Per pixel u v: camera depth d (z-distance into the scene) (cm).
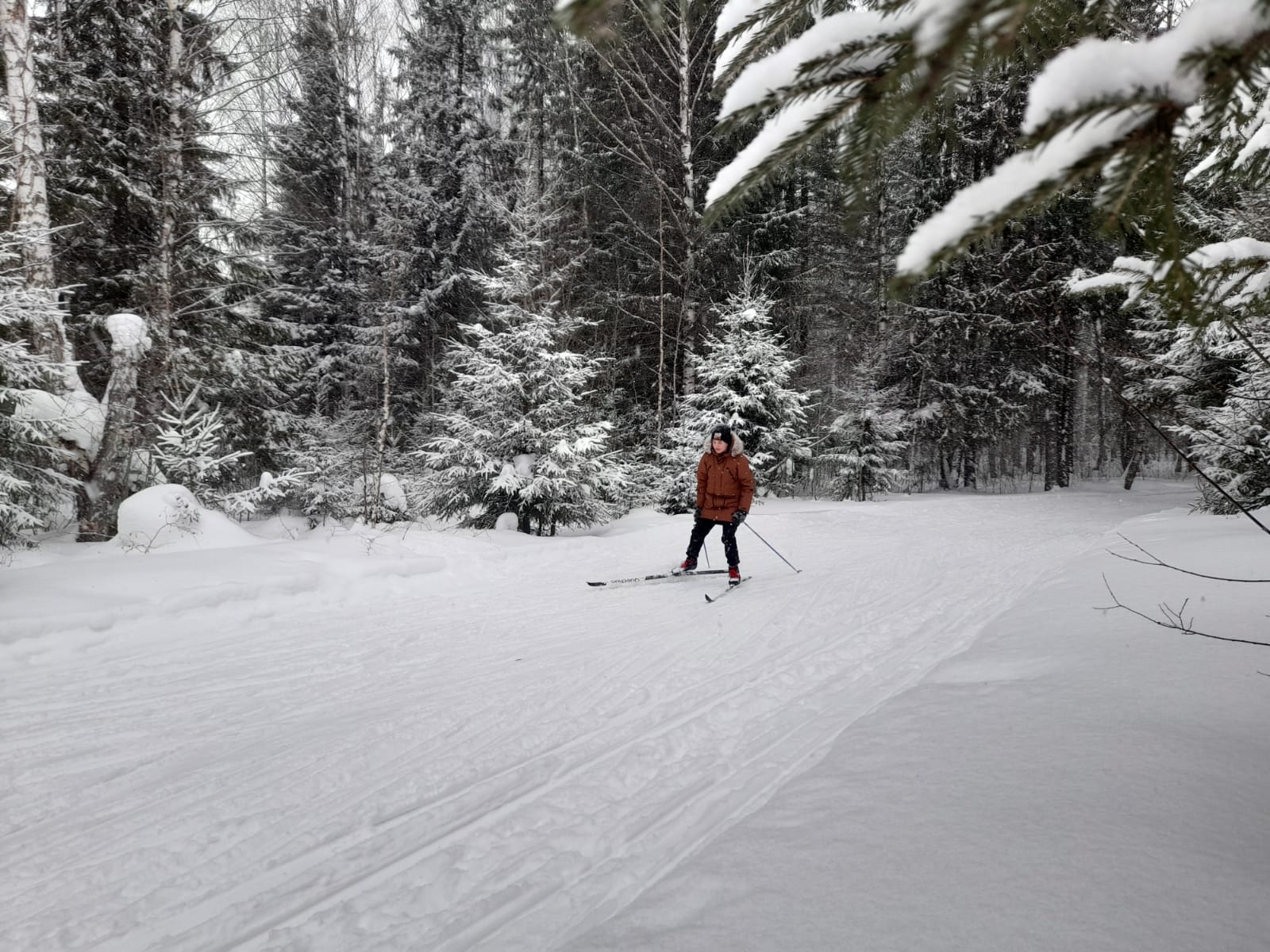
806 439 1772
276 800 280
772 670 420
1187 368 548
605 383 1803
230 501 910
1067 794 183
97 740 344
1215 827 162
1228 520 847
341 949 190
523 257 1259
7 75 785
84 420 791
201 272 1109
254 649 503
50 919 211
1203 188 164
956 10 46
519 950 181
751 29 107
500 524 1086
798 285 1984
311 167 1767
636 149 1700
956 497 1948
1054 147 54
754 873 162
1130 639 343
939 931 132
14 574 575
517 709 374
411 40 1956
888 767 216
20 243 754
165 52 1012
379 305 1463
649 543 1022
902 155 1814
